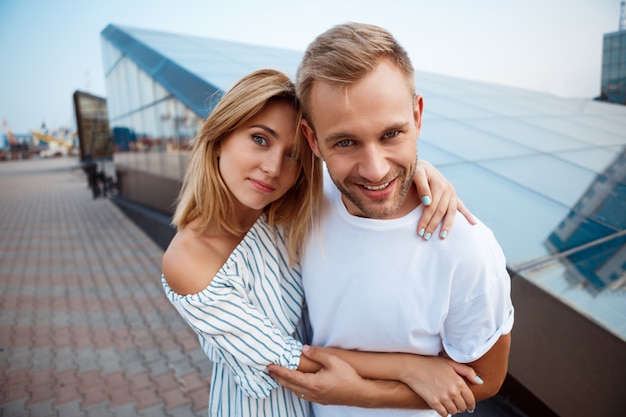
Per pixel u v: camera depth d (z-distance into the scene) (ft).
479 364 3.46
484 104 23.21
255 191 3.56
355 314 3.56
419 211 3.37
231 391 3.89
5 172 111.86
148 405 9.96
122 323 15.02
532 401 6.15
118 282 20.01
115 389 10.71
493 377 3.47
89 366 11.95
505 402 6.53
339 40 2.73
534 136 16.72
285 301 3.94
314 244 3.81
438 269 3.23
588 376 5.61
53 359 12.42
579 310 5.95
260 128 3.42
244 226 4.06
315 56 2.84
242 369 3.52
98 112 60.44
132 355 12.54
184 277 3.52
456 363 3.45
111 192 51.19
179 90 21.21
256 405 3.75
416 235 3.32
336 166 2.97
